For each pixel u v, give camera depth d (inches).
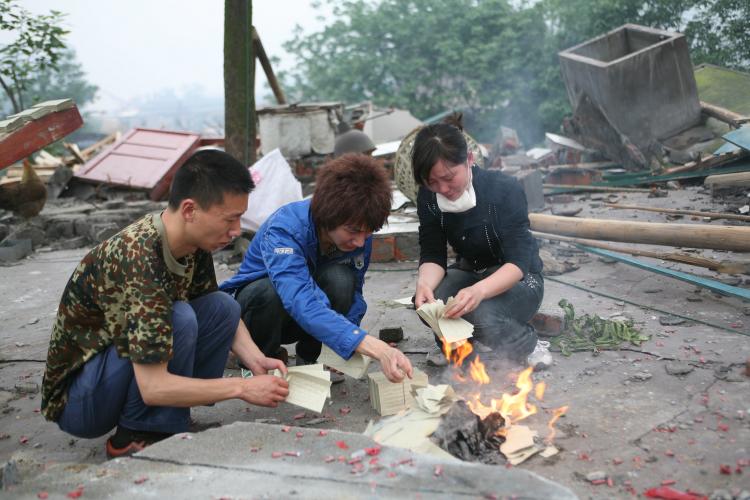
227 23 260.4
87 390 102.4
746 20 511.8
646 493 89.5
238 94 264.4
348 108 561.3
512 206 131.0
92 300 99.8
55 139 213.6
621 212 276.2
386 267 238.5
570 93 422.9
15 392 145.5
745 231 165.6
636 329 153.5
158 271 96.9
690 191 304.0
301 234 121.8
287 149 405.4
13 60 451.2
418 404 114.2
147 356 95.2
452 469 83.4
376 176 112.0
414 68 1054.4
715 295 173.3
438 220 139.3
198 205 95.1
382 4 1121.4
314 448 90.8
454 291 135.9
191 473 86.2
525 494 76.5
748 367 123.3
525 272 129.3
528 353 136.1
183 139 448.5
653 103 370.9
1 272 283.6
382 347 112.1
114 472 87.4
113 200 414.0
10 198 344.2
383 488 80.0
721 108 371.9
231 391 101.3
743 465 94.2
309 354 141.4
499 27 992.9
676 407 114.3
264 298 129.5
